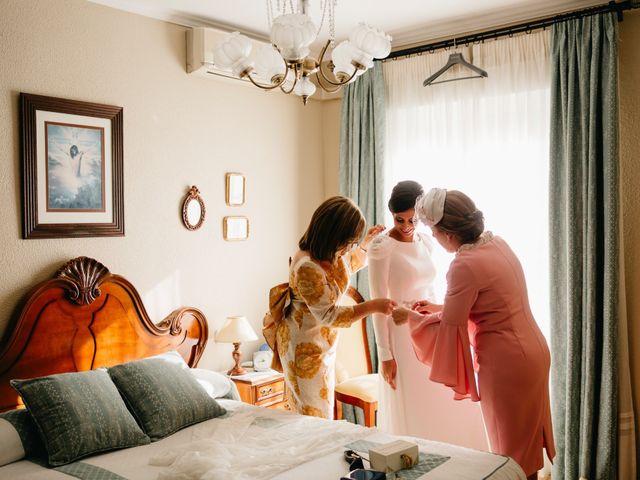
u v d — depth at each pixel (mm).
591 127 3092
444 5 3389
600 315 3123
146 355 3260
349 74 2250
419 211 2393
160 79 3422
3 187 2754
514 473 2033
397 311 2471
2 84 2744
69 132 2977
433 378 2309
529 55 3443
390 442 2129
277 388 3666
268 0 3254
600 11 3096
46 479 2084
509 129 3529
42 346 2803
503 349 2217
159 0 3238
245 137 3945
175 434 2551
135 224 3307
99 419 2363
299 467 2047
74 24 3010
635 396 3137
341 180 4230
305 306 2580
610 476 3027
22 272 2820
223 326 3717
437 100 3803
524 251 3484
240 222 3889
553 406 3270
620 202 3072
